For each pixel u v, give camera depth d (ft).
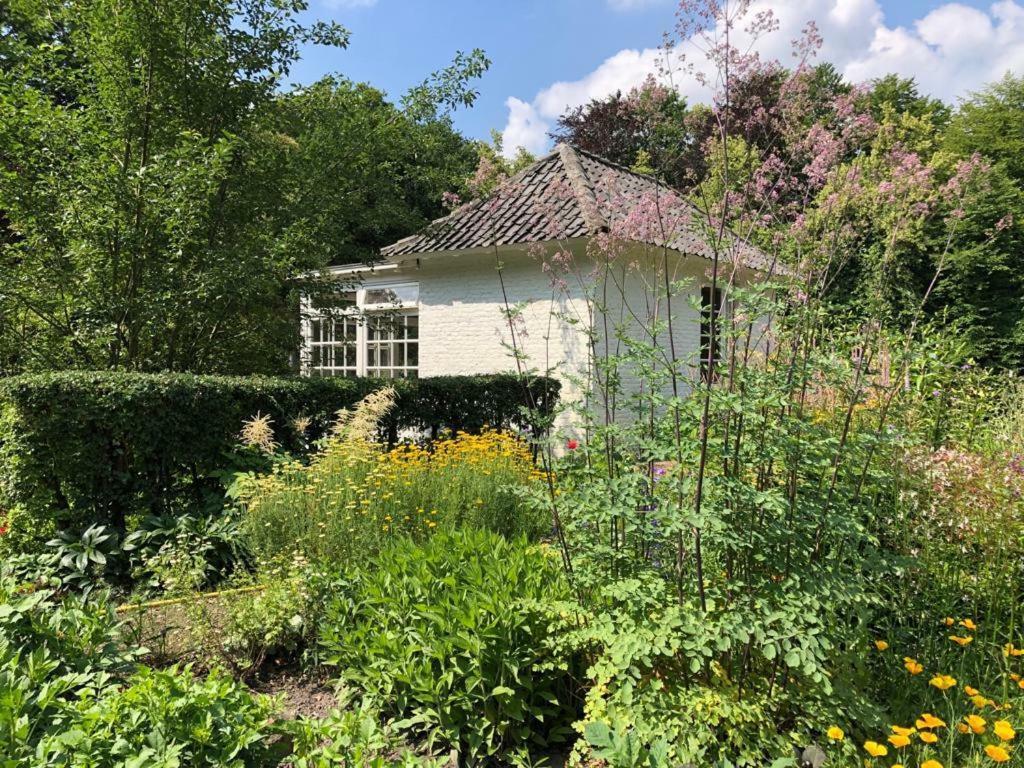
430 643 8.48
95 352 20.66
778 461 8.21
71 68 20.74
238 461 15.69
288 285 23.09
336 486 13.80
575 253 26.78
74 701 7.21
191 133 18.29
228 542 13.91
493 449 18.76
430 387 20.98
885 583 9.36
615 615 8.04
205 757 6.23
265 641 10.03
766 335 9.24
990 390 19.92
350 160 23.39
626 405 9.68
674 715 7.21
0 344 20.18
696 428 8.41
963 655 8.27
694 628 7.03
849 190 9.20
